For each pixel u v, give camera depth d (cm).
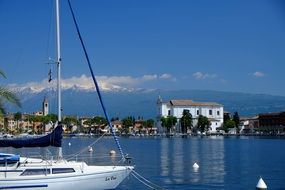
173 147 13262
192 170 5803
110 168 3341
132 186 4144
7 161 3109
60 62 3556
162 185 4309
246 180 4728
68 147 12925
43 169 3125
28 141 3219
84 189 3209
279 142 18450
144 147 13325
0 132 10256
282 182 4559
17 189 3061
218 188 4131
